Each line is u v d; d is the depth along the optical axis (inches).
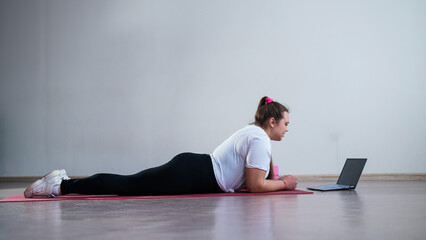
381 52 206.8
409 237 47.0
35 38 215.3
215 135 207.8
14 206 78.7
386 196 98.7
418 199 91.5
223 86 208.8
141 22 213.3
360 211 69.7
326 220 59.5
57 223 57.4
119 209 72.1
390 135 203.9
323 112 205.0
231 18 210.7
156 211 69.1
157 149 208.4
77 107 212.1
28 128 212.5
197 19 211.8
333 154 203.5
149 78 211.3
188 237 47.1
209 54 210.4
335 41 207.8
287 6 209.3
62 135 211.6
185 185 94.4
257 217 62.2
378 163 202.5
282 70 207.8
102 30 214.2
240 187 101.1
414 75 206.5
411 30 207.6
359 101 205.2
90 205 78.5
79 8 215.0
